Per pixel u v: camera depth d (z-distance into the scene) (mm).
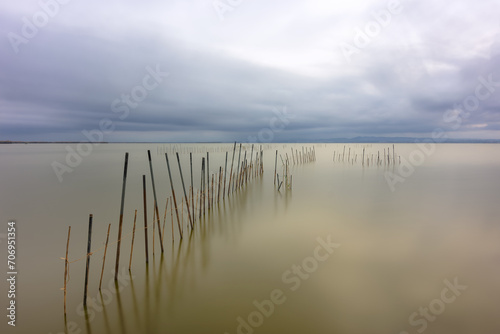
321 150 71750
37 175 23297
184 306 5996
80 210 12922
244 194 17109
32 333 5188
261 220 11883
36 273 7297
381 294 6461
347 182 21547
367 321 5547
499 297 6336
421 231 10531
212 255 8422
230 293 6461
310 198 16062
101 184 19531
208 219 11969
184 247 8992
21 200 14734
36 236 9836
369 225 11227
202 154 53344
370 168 31000
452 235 10094
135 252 8547
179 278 7102
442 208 13820
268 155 51688
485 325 5434
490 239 9734
